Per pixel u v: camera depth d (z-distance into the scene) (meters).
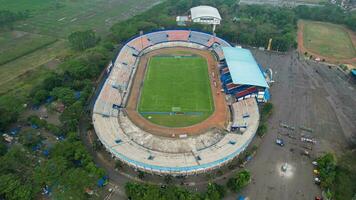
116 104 164.75
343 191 113.50
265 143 140.50
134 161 121.94
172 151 133.75
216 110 163.12
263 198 113.06
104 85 175.25
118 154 125.19
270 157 132.50
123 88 180.12
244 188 116.69
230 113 161.62
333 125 153.62
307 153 133.50
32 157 127.81
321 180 119.25
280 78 195.62
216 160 123.31
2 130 142.25
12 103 154.62
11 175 111.06
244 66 185.75
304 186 118.44
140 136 143.12
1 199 106.31
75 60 195.50
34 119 146.12
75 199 105.06
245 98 169.50
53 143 136.25
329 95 179.00
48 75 182.00
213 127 150.38
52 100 166.25
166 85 185.88
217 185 112.88
